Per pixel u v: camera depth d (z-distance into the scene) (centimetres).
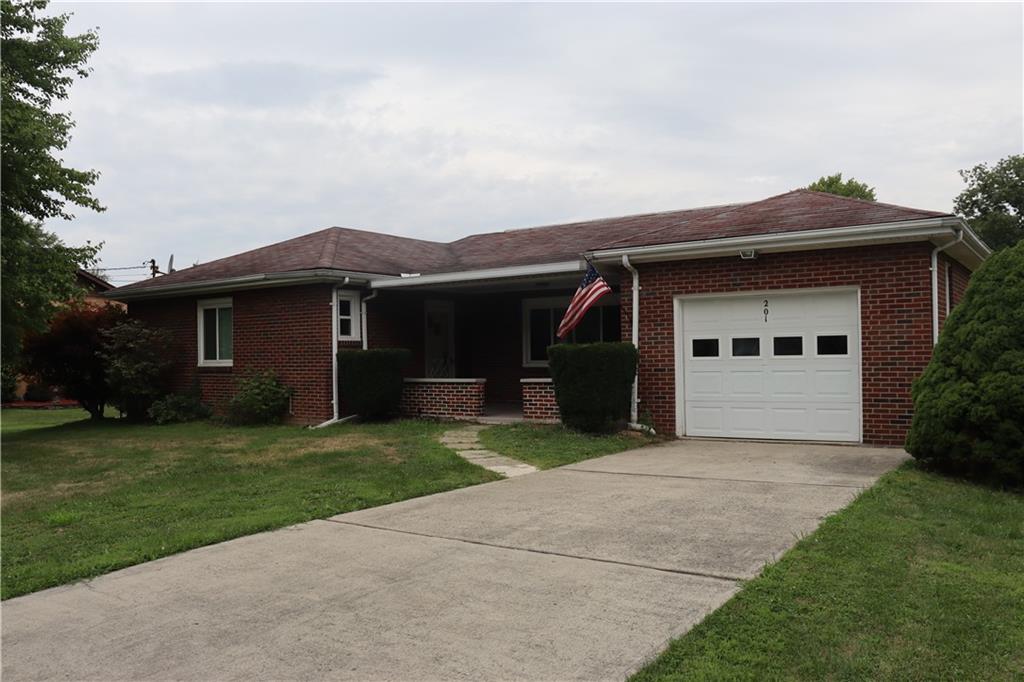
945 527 601
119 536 652
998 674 351
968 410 788
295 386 1548
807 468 894
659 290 1218
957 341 833
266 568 550
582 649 391
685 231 1235
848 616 418
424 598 475
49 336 1753
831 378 1101
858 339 1078
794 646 383
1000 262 850
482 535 623
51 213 1413
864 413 1071
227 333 1684
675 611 438
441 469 932
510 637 409
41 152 1344
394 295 1667
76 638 432
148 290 1736
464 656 388
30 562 580
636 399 1232
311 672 376
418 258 1827
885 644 384
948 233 989
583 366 1194
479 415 1476
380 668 378
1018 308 803
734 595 457
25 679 380
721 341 1180
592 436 1180
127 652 409
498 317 1831
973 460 785
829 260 1090
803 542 559
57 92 1694
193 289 1653
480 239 2052
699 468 913
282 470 963
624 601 457
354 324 1570
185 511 741
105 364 1773
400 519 690
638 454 1045
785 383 1134
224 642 418
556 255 1545
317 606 468
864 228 1032
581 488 809
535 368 1773
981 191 2923
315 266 1508
